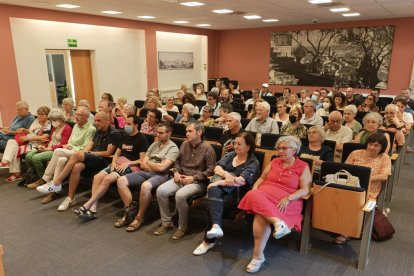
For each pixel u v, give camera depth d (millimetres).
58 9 6789
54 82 7590
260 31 10867
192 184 2828
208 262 2432
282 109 4648
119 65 8734
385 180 2709
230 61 11797
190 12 7379
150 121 4074
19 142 4160
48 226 3000
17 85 6492
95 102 8461
